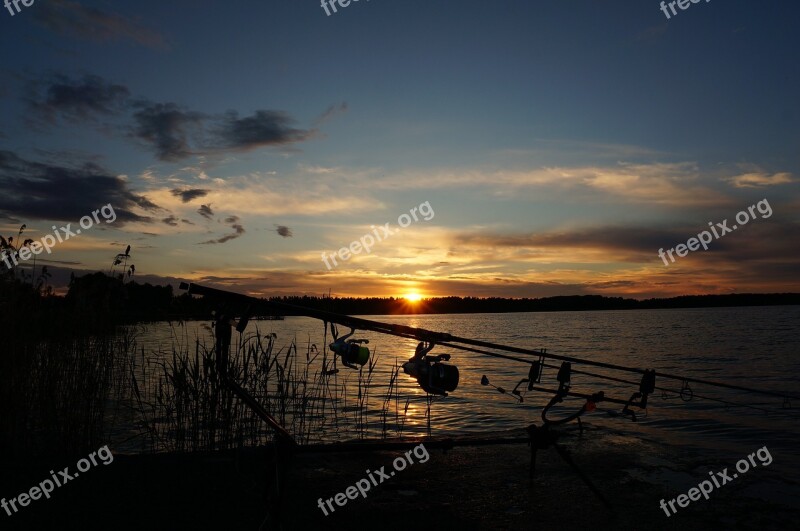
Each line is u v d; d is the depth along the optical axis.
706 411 12.92
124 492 5.30
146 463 6.36
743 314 133.50
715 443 9.16
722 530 4.40
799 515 4.72
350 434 9.30
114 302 9.30
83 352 8.34
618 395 15.77
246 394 3.87
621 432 7.95
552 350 35.53
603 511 4.83
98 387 8.11
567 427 8.29
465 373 22.69
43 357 7.92
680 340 43.78
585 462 6.32
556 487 5.46
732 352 31.73
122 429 8.98
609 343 41.44
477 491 5.37
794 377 20.50
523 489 5.41
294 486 5.55
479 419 11.65
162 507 4.92
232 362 7.93
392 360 27.77
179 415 7.69
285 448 3.68
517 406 13.45
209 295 3.68
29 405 7.48
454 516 4.74
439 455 6.66
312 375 16.55
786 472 6.17
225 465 6.21
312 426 9.77
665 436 9.81
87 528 4.46
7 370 7.38
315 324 71.81
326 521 4.61
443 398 14.54
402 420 11.09
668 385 18.41
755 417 12.06
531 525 4.55
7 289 8.25
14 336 7.80
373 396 14.56
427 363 4.29
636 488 5.43
